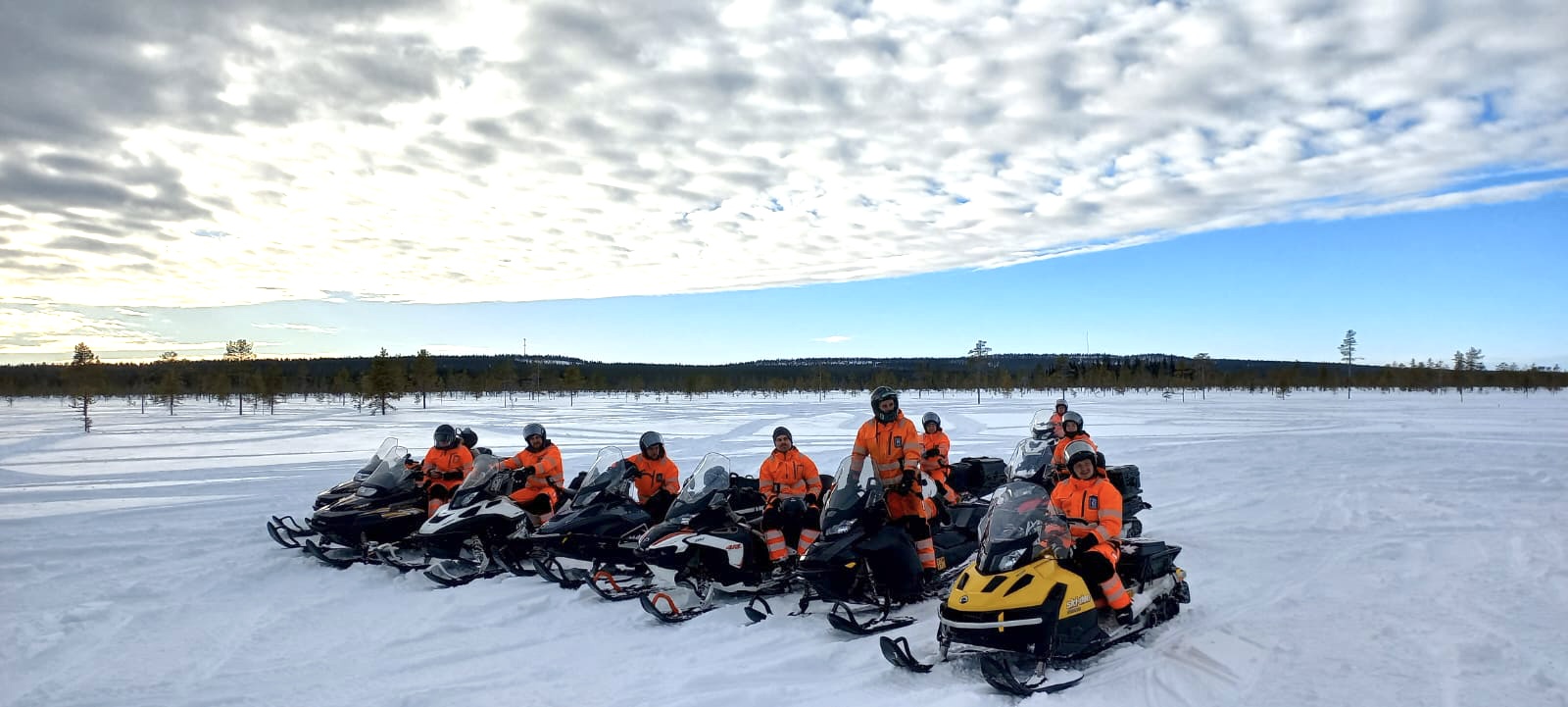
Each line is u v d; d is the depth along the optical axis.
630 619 7.19
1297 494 13.78
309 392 91.75
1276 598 7.41
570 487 10.25
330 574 8.92
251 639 6.65
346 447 25.28
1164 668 5.67
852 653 6.14
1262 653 5.93
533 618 7.28
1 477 17.48
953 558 7.76
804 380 101.88
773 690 5.36
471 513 8.99
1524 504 12.33
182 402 73.62
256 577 8.78
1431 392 92.44
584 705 5.20
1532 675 5.33
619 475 8.80
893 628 6.68
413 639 6.67
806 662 5.94
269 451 23.86
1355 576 8.19
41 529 11.40
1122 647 6.10
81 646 6.48
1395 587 7.68
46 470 18.83
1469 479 15.53
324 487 15.52
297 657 6.24
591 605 7.66
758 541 7.66
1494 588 7.52
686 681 5.61
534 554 9.32
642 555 7.50
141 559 9.52
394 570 9.07
